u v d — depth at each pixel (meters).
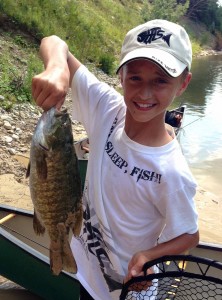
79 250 0.71
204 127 3.95
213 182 2.64
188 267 1.15
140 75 0.60
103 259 0.67
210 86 6.40
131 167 0.62
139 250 0.64
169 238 0.61
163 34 0.61
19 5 4.63
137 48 0.61
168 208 0.60
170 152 0.62
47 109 0.55
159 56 0.59
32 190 0.55
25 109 3.00
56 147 0.54
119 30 7.98
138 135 0.63
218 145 3.39
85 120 0.72
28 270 1.14
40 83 0.55
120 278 0.66
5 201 1.78
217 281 0.56
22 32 4.40
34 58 3.98
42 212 0.56
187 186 0.61
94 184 0.65
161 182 0.60
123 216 0.63
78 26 5.55
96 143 0.67
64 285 1.10
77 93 0.72
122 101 0.70
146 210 0.63
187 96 5.48
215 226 2.01
